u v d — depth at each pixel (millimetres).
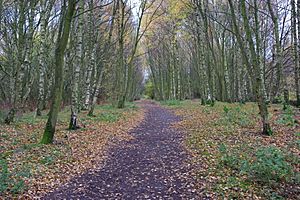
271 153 8211
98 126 17750
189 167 9320
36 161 9547
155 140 14195
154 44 45938
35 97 30453
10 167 8719
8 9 22156
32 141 12406
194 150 11281
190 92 56094
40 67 21750
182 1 27734
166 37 44469
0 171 8109
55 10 25703
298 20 19109
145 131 17234
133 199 7055
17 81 17359
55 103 12203
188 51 52125
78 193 7445
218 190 7199
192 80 58000
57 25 26578
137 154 11531
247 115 17547
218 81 37906
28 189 7379
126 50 41906
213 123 16219
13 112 17062
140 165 9953
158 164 9961
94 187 7879
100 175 8922
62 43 12070
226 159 9195
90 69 25062
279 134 12281
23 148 10961
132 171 9297
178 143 12984
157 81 63406
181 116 23047
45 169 8914
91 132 15617
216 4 32781
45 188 7625
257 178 7578
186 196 7094
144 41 47250
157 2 32531
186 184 7875
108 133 15930
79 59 16141
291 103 21094
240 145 11000
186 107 29484
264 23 31094
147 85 89188
